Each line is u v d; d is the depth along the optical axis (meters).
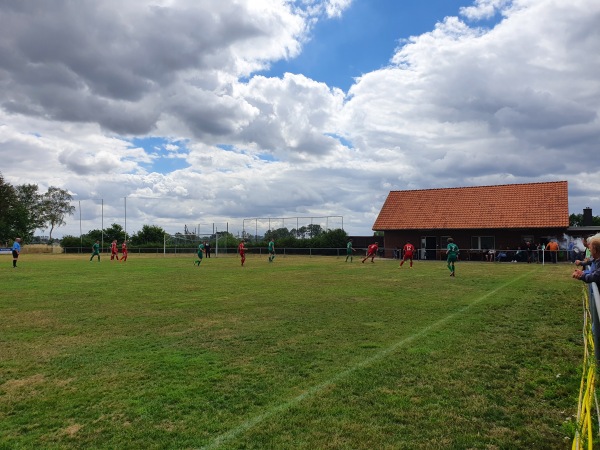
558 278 19.56
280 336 8.43
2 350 7.58
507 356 6.91
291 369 6.35
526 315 10.37
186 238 60.16
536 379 5.84
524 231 37.97
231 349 7.50
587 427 3.38
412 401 5.14
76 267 29.58
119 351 7.45
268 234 54.66
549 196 39.38
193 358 6.98
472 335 8.34
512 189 41.97
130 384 5.80
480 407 4.97
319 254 50.16
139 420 4.69
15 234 75.12
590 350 6.43
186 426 4.54
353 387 5.60
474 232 40.06
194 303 12.73
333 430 4.43
